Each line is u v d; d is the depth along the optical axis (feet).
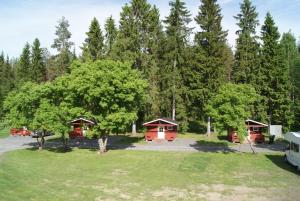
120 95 150.82
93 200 82.53
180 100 213.87
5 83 345.31
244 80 218.38
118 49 211.20
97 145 182.91
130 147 173.37
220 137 209.46
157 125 200.03
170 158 138.10
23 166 121.08
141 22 219.20
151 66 213.66
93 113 157.89
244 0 221.46
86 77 149.89
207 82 213.25
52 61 322.34
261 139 187.01
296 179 104.99
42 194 83.51
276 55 213.25
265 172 114.42
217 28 218.18
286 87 214.69
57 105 163.22
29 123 161.27
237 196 87.81
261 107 211.00
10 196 77.71
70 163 131.95
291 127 234.79
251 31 221.46
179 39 217.36
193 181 102.73
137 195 88.07
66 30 304.50
